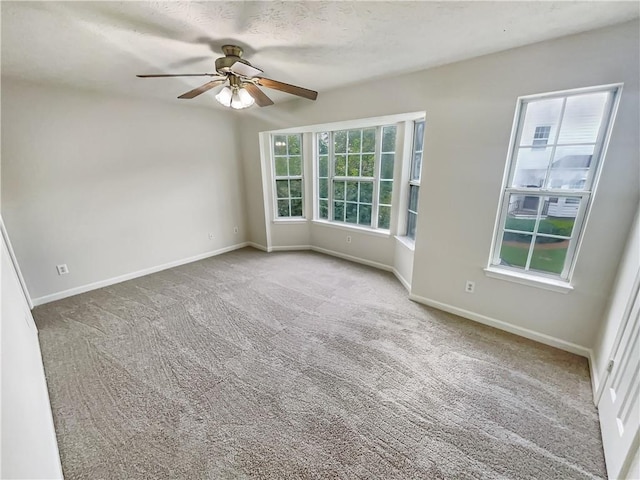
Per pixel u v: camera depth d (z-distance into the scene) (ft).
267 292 11.07
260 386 6.48
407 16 5.34
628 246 6.01
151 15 5.22
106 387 6.49
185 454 4.99
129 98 11.44
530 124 7.21
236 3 4.83
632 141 5.84
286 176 15.57
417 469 4.71
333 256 15.21
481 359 7.23
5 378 3.38
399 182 11.92
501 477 4.58
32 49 6.67
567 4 4.92
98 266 11.57
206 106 13.66
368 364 7.12
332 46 6.72
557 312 7.44
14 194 9.45
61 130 10.05
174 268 13.70
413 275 10.06
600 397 5.73
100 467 4.79
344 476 4.62
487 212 8.04
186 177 13.75
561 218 7.21
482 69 7.34
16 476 2.75
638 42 5.50
